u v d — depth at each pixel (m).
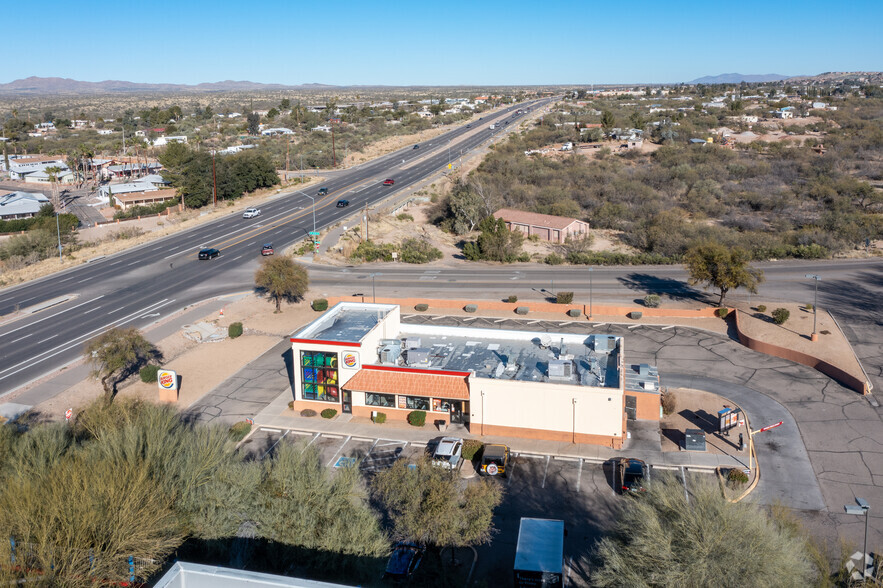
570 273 74.31
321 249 87.19
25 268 82.50
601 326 57.34
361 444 38.84
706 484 25.52
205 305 65.44
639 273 72.75
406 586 25.16
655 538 22.08
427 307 63.69
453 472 27.52
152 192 122.81
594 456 36.41
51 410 44.09
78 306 66.19
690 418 40.47
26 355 53.69
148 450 28.64
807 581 22.09
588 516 31.19
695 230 84.44
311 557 25.30
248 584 20.20
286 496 26.69
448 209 104.06
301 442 34.56
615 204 102.81
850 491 32.12
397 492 26.20
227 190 122.44
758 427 38.94
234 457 31.03
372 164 156.88
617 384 38.09
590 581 26.23
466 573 27.42
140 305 66.00
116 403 37.06
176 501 26.72
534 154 149.25
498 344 45.38
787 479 33.38
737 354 50.12
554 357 42.62
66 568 21.80
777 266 72.31
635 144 153.50
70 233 99.69
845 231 82.06
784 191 106.31
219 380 49.00
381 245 86.38
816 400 41.84
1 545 21.27
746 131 166.75
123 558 22.88
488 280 72.62
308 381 43.19
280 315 63.28
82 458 27.62
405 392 40.09
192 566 20.94
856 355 47.56
